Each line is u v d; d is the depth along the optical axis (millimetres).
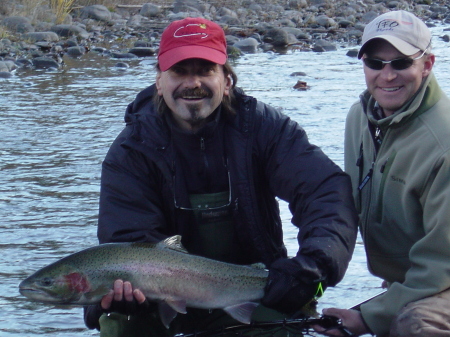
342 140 5750
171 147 3037
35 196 4707
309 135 5898
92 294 2855
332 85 8078
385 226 3078
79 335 3383
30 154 5523
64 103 7246
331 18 14211
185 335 3041
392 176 3010
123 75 8773
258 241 3080
